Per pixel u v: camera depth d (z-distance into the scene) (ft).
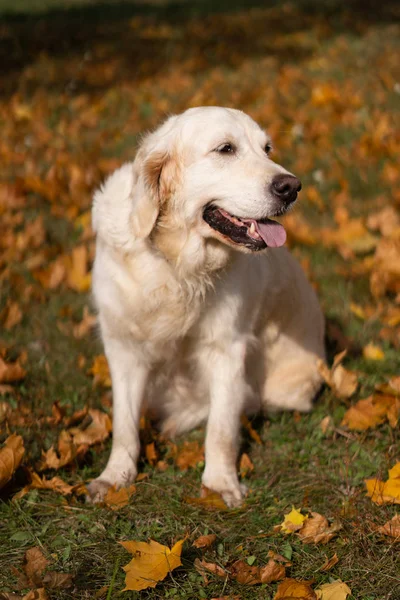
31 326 16.29
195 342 12.24
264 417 14.02
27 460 11.68
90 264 19.04
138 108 33.60
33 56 43.78
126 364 12.35
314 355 14.66
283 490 11.35
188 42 47.75
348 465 11.77
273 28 51.21
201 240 11.35
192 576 9.30
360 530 9.95
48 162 25.98
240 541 10.09
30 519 10.46
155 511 10.75
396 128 28.60
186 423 13.58
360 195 23.08
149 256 11.38
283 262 13.96
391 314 16.38
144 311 11.57
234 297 12.02
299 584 8.76
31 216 21.59
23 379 14.33
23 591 8.95
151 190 11.13
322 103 32.73
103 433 12.61
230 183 11.07
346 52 43.78
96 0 65.46
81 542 10.02
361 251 19.66
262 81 37.91
